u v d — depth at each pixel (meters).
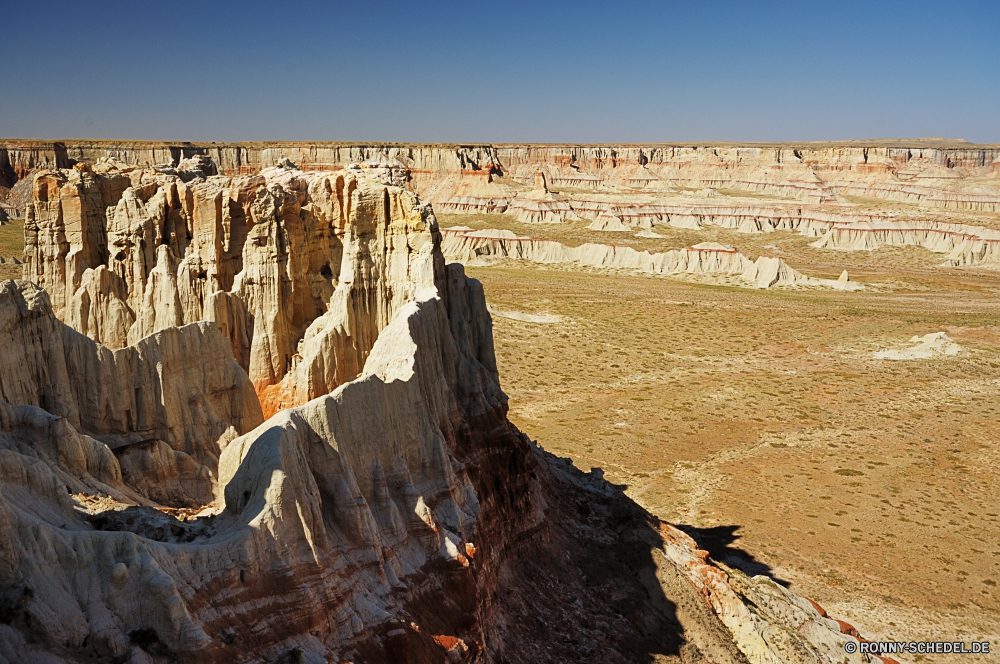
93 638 17.34
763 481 65.56
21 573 17.30
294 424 23.28
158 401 30.97
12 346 26.48
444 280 39.78
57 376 28.16
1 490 19.02
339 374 38.81
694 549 43.84
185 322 41.62
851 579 49.84
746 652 37.38
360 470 25.73
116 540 18.52
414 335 31.73
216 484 29.89
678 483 64.75
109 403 29.80
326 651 20.56
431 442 29.50
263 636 19.67
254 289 40.72
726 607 38.91
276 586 20.66
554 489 45.28
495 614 30.39
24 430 24.12
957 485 65.50
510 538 36.09
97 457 25.62
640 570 39.44
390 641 22.44
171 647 17.83
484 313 41.28
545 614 33.75
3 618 16.44
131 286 43.53
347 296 39.19
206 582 19.47
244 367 41.19
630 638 34.81
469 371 37.12
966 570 51.41
